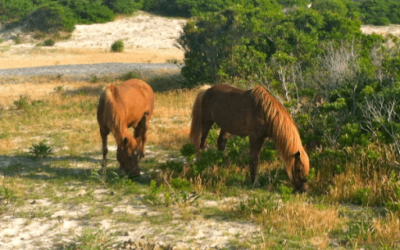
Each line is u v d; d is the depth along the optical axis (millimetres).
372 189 6637
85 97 19562
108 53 43000
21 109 16406
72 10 59938
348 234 5086
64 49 46344
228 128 7488
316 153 7816
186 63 21984
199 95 8102
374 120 7816
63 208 6238
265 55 17250
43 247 4938
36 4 64688
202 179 7516
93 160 9141
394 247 4926
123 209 6227
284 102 9406
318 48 16938
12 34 54156
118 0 62875
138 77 26719
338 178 7086
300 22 20844
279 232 5367
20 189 6996
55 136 11445
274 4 59312
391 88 8781
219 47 20609
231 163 8188
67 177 7730
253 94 6977
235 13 22375
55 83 27047
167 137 10938
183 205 6250
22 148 10195
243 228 5520
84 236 5051
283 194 6320
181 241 5102
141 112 8523
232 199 6488
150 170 8328
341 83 9977
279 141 6586
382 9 58688
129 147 7027
